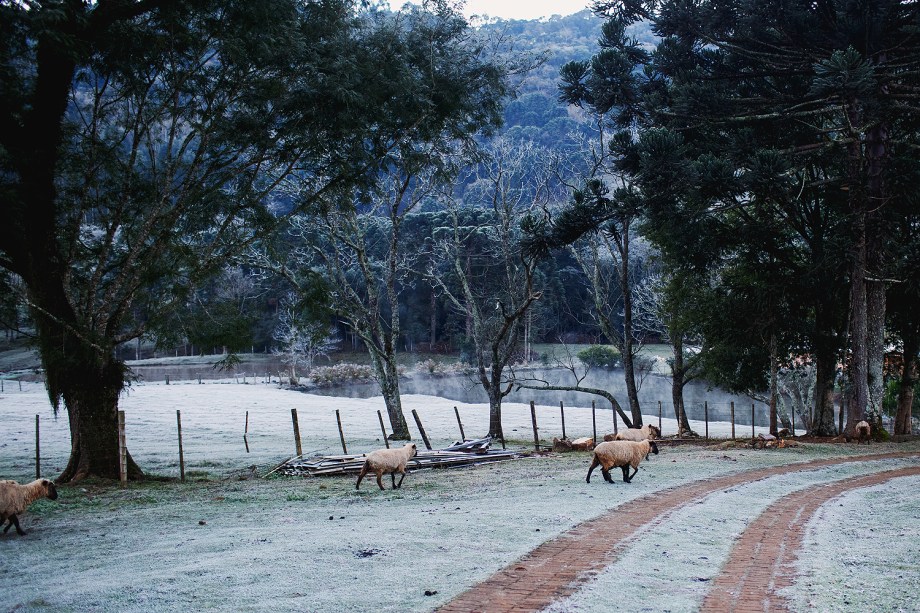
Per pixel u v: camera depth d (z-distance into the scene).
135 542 9.38
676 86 28.33
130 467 17.52
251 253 27.31
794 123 27.83
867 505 11.59
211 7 16.42
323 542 8.59
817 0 24.95
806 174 28.41
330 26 18.47
